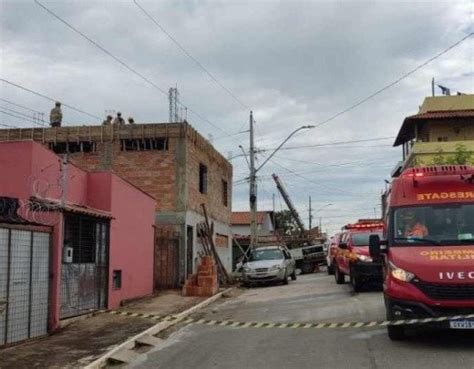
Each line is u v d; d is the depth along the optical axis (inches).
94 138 964.6
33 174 490.0
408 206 413.7
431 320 350.0
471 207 404.2
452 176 418.9
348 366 330.0
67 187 565.6
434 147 1401.3
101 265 608.4
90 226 584.7
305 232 2117.4
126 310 623.2
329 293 768.3
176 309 634.2
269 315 579.5
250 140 1289.4
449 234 394.3
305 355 366.9
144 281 765.9
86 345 422.3
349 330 445.7
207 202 1100.5
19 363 367.2
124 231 679.7
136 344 440.1
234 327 503.2
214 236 1149.7
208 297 758.5
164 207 938.7
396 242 398.6
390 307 370.0
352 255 752.3
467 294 347.3
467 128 1544.0
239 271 1146.0
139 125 959.6
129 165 954.7
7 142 492.4
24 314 440.1
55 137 970.7
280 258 1054.4
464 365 315.6
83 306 559.5
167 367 360.8
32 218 472.1
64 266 520.4
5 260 418.0
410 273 362.6
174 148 948.6
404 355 347.3
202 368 350.9
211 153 1139.3
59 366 358.9
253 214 1249.4
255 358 367.9
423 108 1628.9
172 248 920.9
